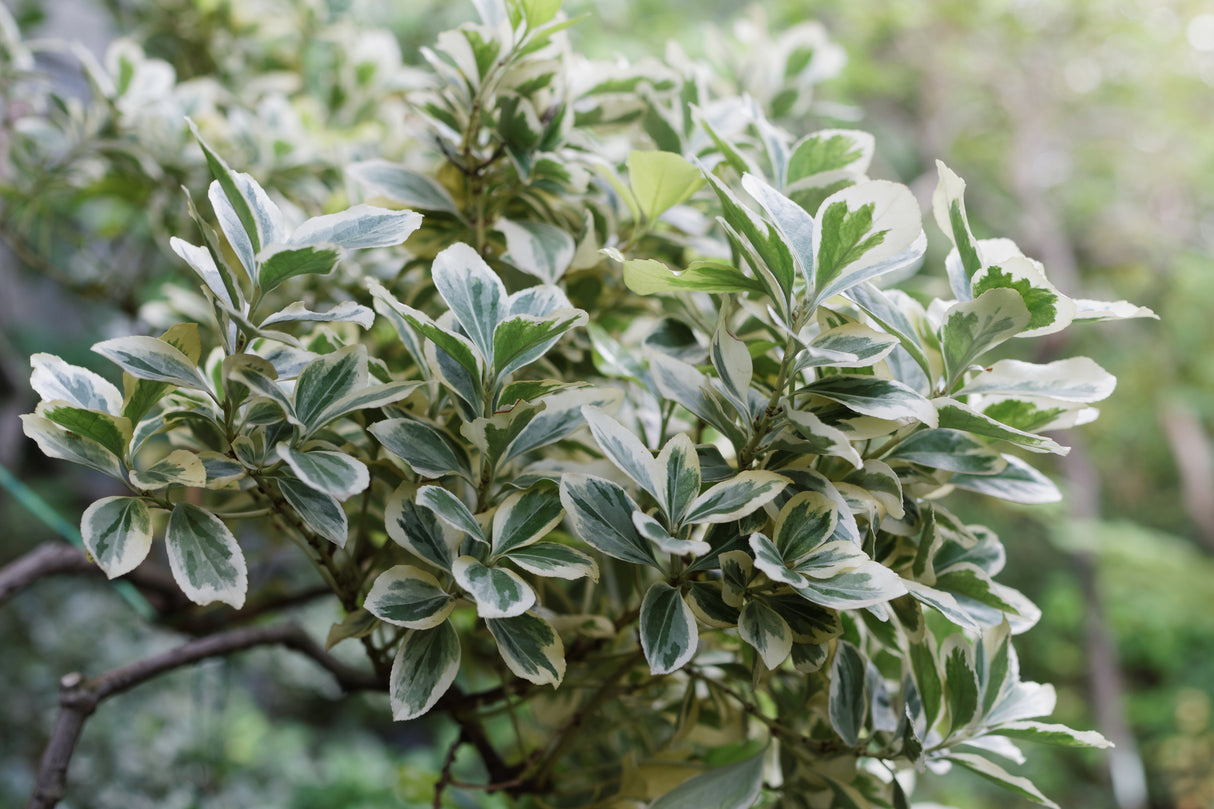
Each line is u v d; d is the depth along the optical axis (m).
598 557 1.02
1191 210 6.06
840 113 1.49
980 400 0.90
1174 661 6.25
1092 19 5.19
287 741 4.41
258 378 0.82
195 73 1.81
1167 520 7.05
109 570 0.81
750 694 1.06
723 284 0.86
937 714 0.90
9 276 3.30
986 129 5.91
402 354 1.13
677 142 1.06
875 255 0.82
